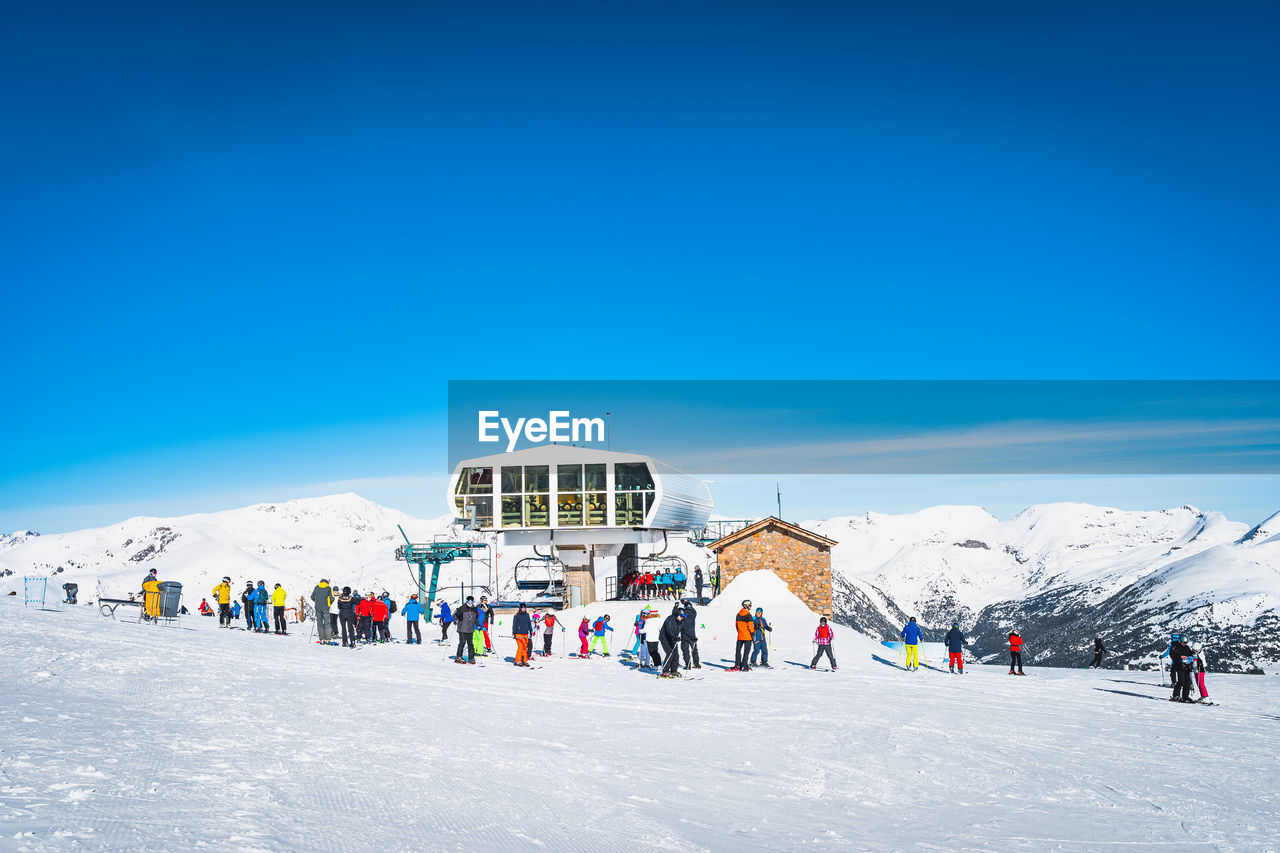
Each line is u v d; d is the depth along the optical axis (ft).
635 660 97.50
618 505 175.63
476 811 28.60
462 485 176.04
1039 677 98.17
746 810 33.65
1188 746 55.42
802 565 181.16
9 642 60.49
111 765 28.86
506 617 161.48
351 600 95.35
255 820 24.03
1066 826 34.45
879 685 81.71
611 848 26.02
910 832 32.09
